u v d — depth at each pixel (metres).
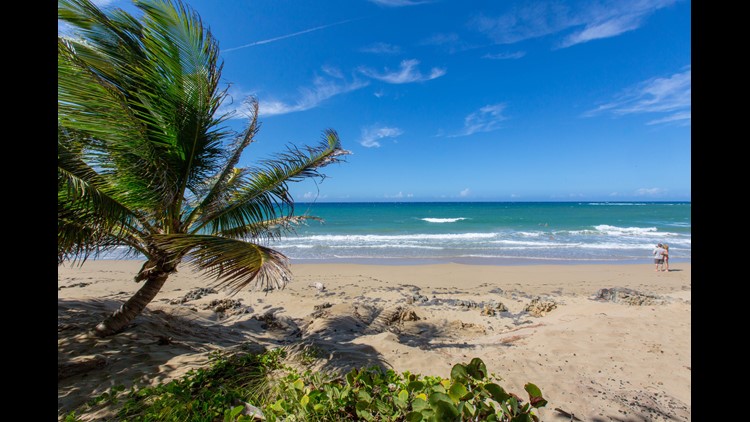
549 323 5.96
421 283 10.00
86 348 3.77
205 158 4.29
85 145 3.49
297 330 6.04
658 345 4.34
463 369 2.00
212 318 6.48
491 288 9.42
